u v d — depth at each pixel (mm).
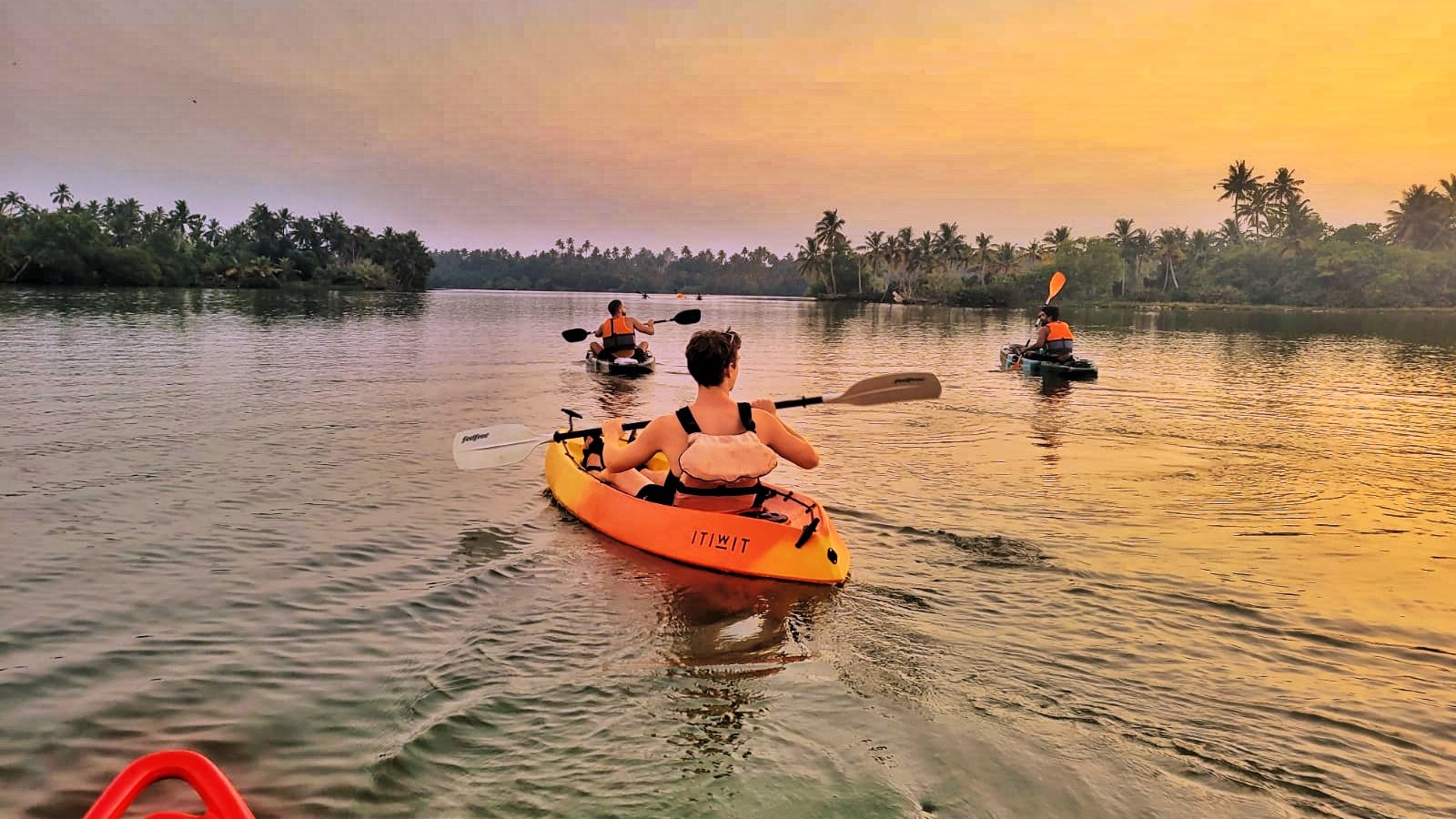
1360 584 5043
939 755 3059
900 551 5590
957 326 46094
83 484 6828
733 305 106438
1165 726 3316
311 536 5664
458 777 2893
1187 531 6172
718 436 5199
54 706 3330
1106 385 16266
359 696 3473
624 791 2814
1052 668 3838
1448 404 13656
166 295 60406
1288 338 36219
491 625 4246
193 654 3844
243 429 9414
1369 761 3082
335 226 158875
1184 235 134625
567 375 16047
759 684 3625
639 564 5219
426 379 14703
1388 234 131375
